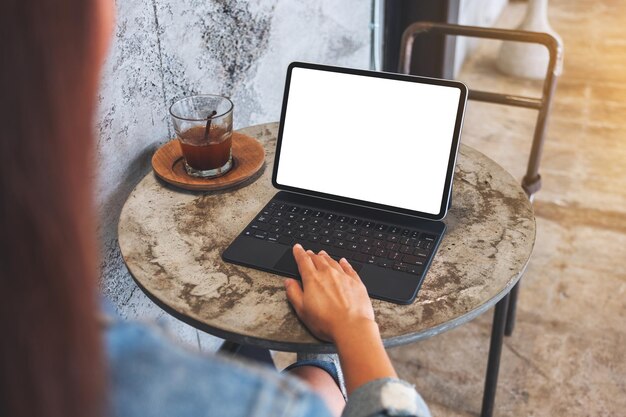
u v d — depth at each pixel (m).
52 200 0.29
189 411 0.36
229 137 1.17
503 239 1.03
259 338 0.86
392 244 1.01
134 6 1.16
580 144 2.70
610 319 1.83
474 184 1.19
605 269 2.01
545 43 1.41
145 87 1.24
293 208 1.10
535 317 1.85
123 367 0.37
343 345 0.77
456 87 1.04
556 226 2.21
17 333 0.29
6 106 0.28
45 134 0.29
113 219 1.24
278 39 1.69
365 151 1.10
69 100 0.30
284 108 1.15
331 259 0.94
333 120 1.12
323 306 0.84
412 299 0.91
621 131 2.78
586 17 3.98
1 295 0.29
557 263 2.04
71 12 0.30
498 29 1.45
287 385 0.37
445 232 1.05
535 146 1.49
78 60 0.30
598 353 1.73
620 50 3.52
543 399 1.61
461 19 3.06
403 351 1.76
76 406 0.31
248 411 0.36
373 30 2.30
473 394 1.63
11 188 0.28
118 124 1.19
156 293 0.93
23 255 0.29
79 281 0.30
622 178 2.46
